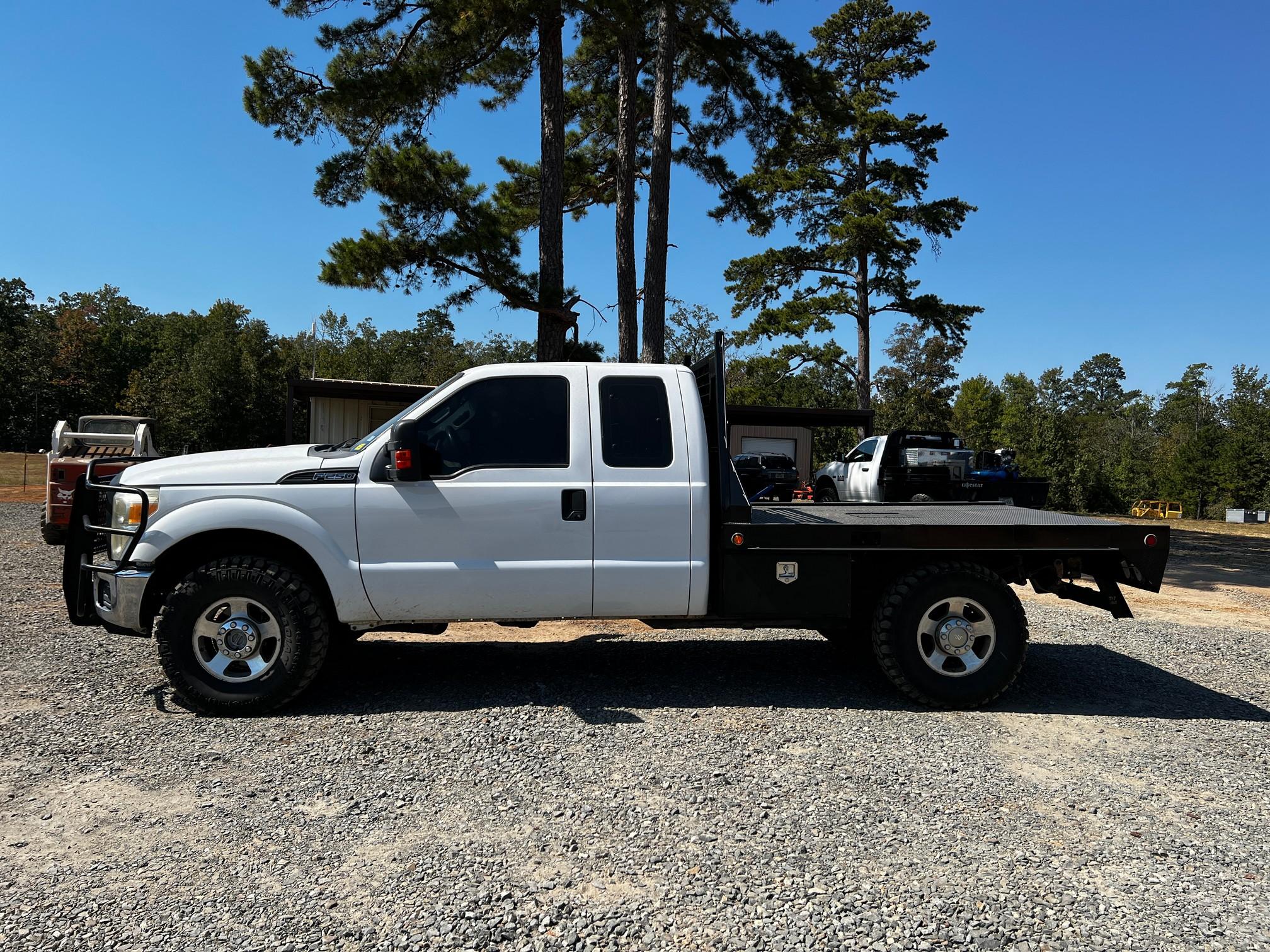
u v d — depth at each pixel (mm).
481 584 4719
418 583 4684
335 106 13344
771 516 5801
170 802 3475
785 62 16984
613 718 4625
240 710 4559
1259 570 13617
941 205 30047
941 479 16531
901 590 4859
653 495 4836
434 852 3057
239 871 2904
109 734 4301
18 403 57375
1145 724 4695
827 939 2516
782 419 21562
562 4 13750
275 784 3674
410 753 4062
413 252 12938
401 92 13375
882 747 4238
